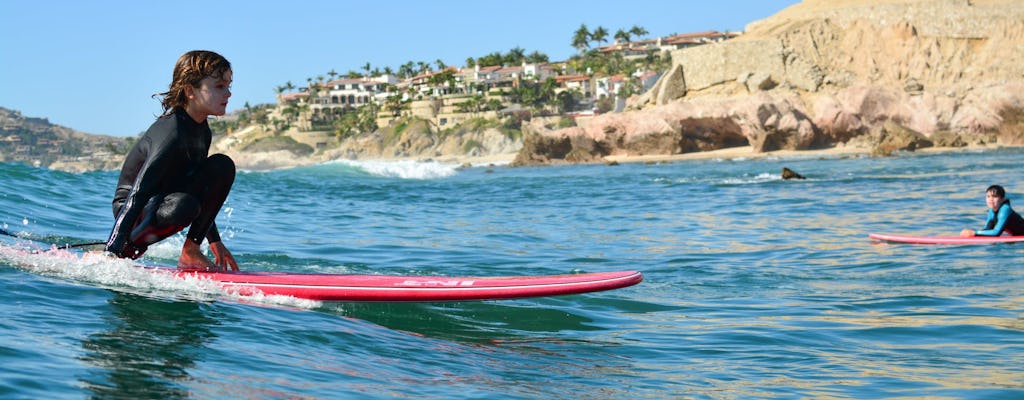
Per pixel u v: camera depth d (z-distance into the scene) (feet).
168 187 15.98
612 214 55.57
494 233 40.86
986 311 19.48
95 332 11.44
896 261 29.30
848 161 185.57
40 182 50.14
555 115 469.57
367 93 602.85
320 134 564.71
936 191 72.59
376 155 498.28
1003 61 253.85
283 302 15.78
